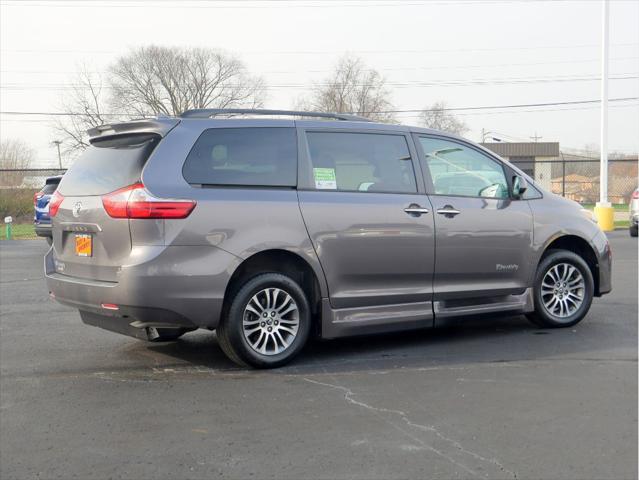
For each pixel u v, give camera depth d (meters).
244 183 5.45
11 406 4.69
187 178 5.23
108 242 5.20
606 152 20.27
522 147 45.06
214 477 3.59
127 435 4.16
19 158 40.38
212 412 4.55
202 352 6.13
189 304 5.13
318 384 5.14
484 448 3.93
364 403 4.71
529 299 6.74
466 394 4.89
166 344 6.45
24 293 9.41
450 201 6.30
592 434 4.13
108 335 6.84
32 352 6.15
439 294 6.23
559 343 6.36
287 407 4.64
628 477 3.57
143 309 5.05
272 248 5.43
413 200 6.11
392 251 5.96
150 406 4.68
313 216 5.62
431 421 4.36
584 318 7.46
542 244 6.75
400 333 6.88
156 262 5.03
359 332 5.88
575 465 3.71
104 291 5.16
